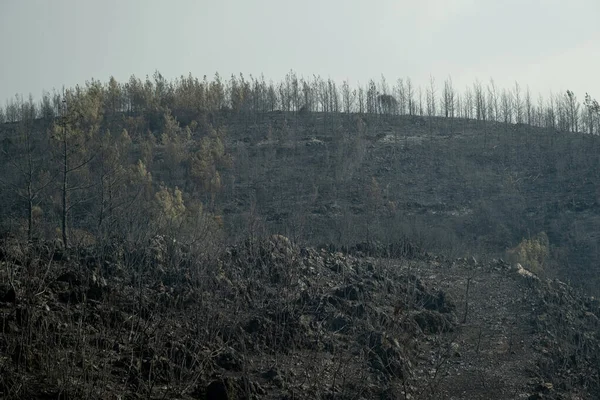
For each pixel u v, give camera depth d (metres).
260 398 16.77
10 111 86.12
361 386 18.06
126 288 20.25
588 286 40.19
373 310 23.17
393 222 51.25
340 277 26.75
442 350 22.72
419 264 32.72
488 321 25.97
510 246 50.44
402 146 75.56
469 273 29.41
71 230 31.58
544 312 26.81
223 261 25.14
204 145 66.38
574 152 68.62
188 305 20.61
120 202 32.38
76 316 17.33
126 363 16.12
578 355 23.77
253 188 61.94
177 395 15.62
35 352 15.04
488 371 21.70
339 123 84.31
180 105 82.50
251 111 88.44
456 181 65.38
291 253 26.84
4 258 18.88
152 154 66.12
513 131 79.62
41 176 38.28
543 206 57.28
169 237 25.34
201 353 17.78
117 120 77.19
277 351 19.02
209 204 54.66
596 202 55.72
